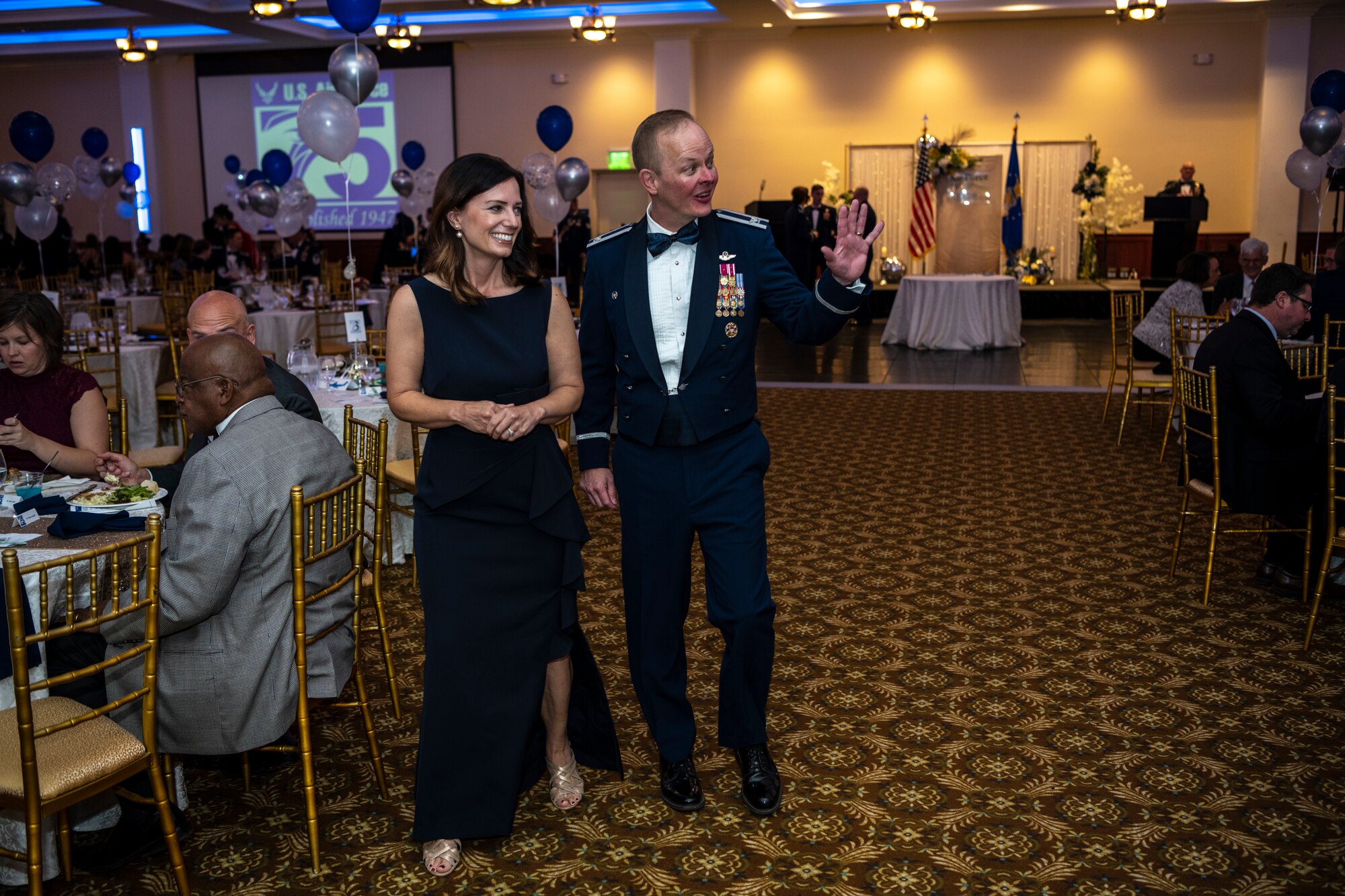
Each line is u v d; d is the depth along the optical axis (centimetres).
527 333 242
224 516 230
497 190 231
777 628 388
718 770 292
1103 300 1431
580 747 277
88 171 1233
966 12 1450
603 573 450
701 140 238
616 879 245
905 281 1192
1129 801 273
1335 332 586
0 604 232
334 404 448
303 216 1111
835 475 609
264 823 269
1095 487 575
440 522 240
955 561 458
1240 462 390
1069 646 370
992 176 1612
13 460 346
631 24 1534
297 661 245
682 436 253
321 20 1534
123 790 238
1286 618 391
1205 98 1549
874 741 306
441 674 241
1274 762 292
